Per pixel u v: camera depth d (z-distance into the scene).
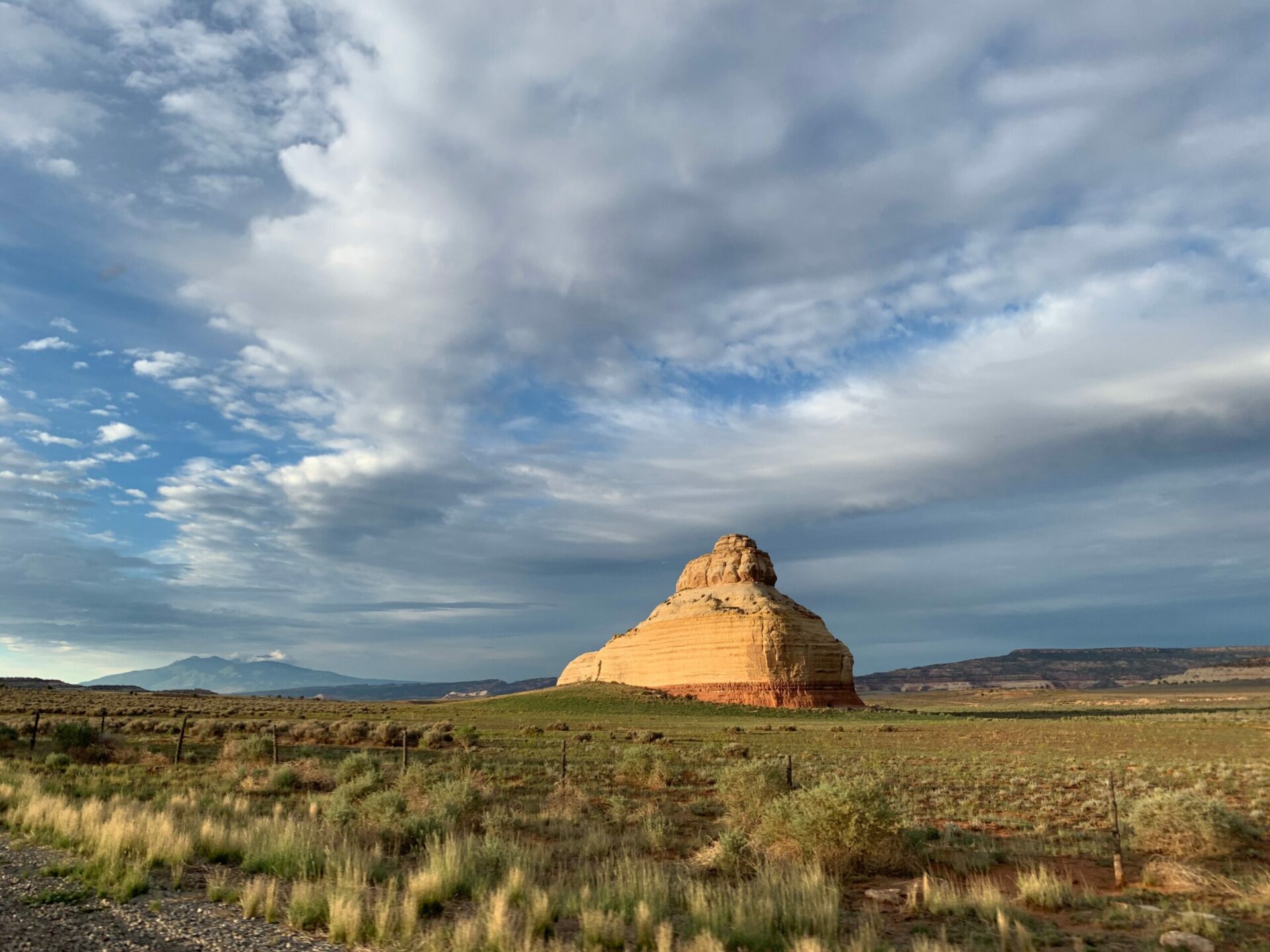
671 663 132.25
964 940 10.40
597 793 26.58
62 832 14.86
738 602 138.62
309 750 38.84
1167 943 9.94
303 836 14.71
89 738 33.19
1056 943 10.25
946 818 22.25
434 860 13.07
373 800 18.42
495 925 9.52
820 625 135.00
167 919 10.27
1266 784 28.78
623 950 9.71
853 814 14.94
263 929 10.07
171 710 77.50
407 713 95.12
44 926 9.69
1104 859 16.16
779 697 119.88
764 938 9.85
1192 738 54.59
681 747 46.66
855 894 13.36
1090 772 33.53
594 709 104.75
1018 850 16.75
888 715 100.50
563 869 14.20
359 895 10.73
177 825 15.85
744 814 19.55
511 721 78.69
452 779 24.47
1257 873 14.36
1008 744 50.81
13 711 64.38
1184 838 16.22
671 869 14.58
